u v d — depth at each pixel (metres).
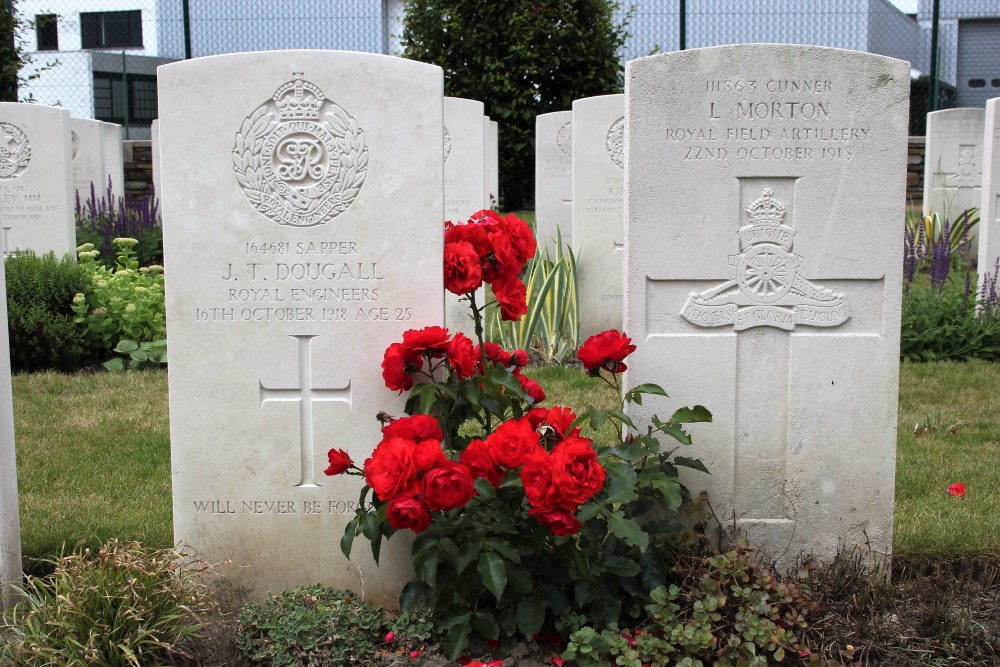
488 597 3.55
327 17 16.72
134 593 3.12
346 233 3.75
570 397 6.61
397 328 3.80
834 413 4.00
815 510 4.06
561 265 7.95
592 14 16.36
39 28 19.23
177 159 3.71
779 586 3.53
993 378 7.20
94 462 5.34
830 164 3.86
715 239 3.91
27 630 3.25
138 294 7.90
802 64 3.81
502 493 3.45
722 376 4.00
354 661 3.35
